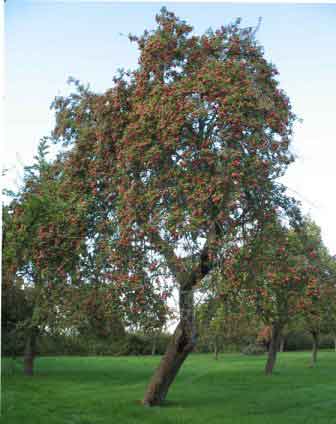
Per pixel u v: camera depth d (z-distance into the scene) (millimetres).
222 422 13812
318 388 22344
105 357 41312
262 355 47375
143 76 14852
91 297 16266
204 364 35594
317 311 16188
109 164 15414
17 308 26609
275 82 15359
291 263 14336
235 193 12734
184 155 13297
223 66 13805
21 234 15164
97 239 15500
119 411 15008
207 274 13805
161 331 13852
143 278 13227
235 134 13156
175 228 12680
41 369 29484
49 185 17141
